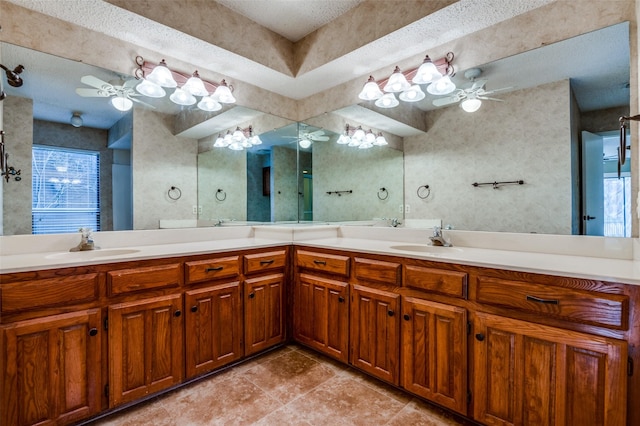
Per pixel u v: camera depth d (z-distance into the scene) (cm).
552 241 169
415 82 213
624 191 149
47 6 166
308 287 221
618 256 150
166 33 190
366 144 257
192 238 234
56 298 138
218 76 246
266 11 214
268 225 285
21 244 171
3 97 140
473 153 198
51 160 181
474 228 198
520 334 130
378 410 161
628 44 150
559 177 168
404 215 234
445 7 170
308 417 155
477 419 142
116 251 189
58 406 137
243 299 205
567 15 165
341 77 255
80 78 188
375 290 182
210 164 254
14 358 127
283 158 302
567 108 165
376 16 199
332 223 291
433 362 156
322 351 212
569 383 118
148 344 163
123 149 208
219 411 160
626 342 108
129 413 158
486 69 191
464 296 147
